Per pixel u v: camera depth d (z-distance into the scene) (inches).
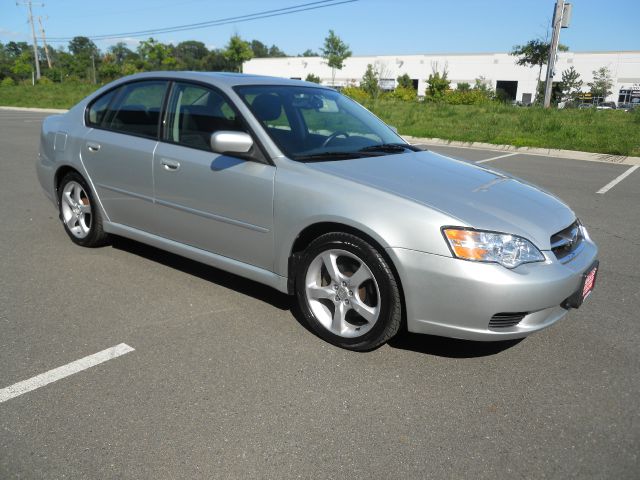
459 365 119.8
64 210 190.7
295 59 2864.2
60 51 3321.9
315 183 123.3
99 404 101.8
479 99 1122.7
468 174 138.8
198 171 142.8
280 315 141.5
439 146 550.9
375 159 138.3
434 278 109.3
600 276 176.7
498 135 573.9
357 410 102.6
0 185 293.0
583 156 470.3
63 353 119.6
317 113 154.5
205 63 3700.8
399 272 112.0
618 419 102.1
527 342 131.0
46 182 195.2
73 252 184.7
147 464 86.8
